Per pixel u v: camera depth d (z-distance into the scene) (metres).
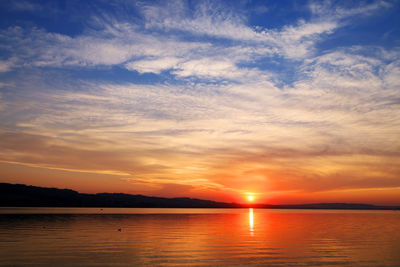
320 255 19.61
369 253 20.41
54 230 33.47
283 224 49.75
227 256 19.08
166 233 32.31
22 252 19.42
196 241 25.92
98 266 15.98
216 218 70.31
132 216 74.31
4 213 83.12
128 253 19.62
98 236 28.38
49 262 16.66
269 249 21.91
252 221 58.62
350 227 43.59
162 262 17.14
